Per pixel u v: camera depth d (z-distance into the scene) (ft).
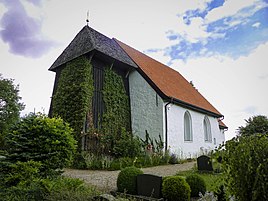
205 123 69.77
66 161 22.61
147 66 61.16
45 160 20.47
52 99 51.24
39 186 15.14
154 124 50.14
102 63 50.65
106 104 48.42
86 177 26.61
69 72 47.67
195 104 61.77
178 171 31.53
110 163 36.24
